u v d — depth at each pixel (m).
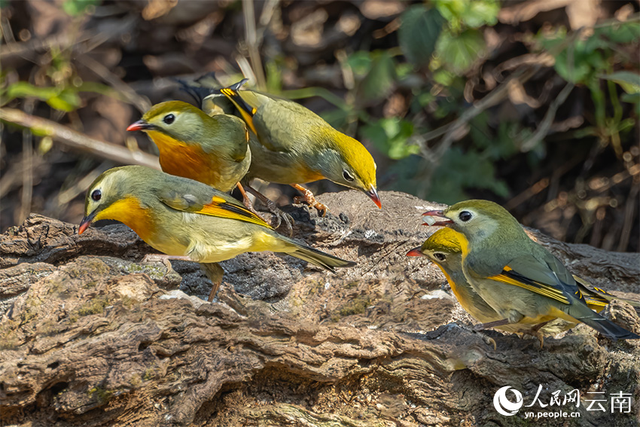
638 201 17.69
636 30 16.00
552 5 18.11
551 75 18.12
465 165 17.55
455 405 8.30
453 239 8.98
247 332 7.91
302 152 10.49
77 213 19.42
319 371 7.99
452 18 16.66
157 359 7.35
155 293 8.05
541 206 18.44
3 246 8.86
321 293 9.80
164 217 8.29
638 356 8.62
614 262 10.91
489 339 8.48
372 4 20.30
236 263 9.70
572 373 8.39
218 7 20.61
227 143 9.64
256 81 19.09
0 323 7.43
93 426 7.17
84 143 18.72
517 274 8.02
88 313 7.55
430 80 18.84
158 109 9.34
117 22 20.64
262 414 7.92
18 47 20.08
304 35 20.38
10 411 6.95
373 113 18.91
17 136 20.50
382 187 17.78
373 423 8.16
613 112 17.80
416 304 9.70
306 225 10.36
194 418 7.65
